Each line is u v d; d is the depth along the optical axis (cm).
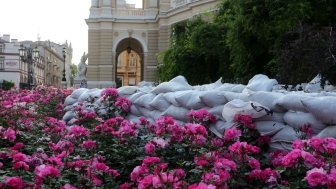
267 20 1487
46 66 9906
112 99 797
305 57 1004
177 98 624
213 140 474
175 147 493
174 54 2425
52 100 1314
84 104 880
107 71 4947
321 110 451
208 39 2169
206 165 404
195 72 2334
